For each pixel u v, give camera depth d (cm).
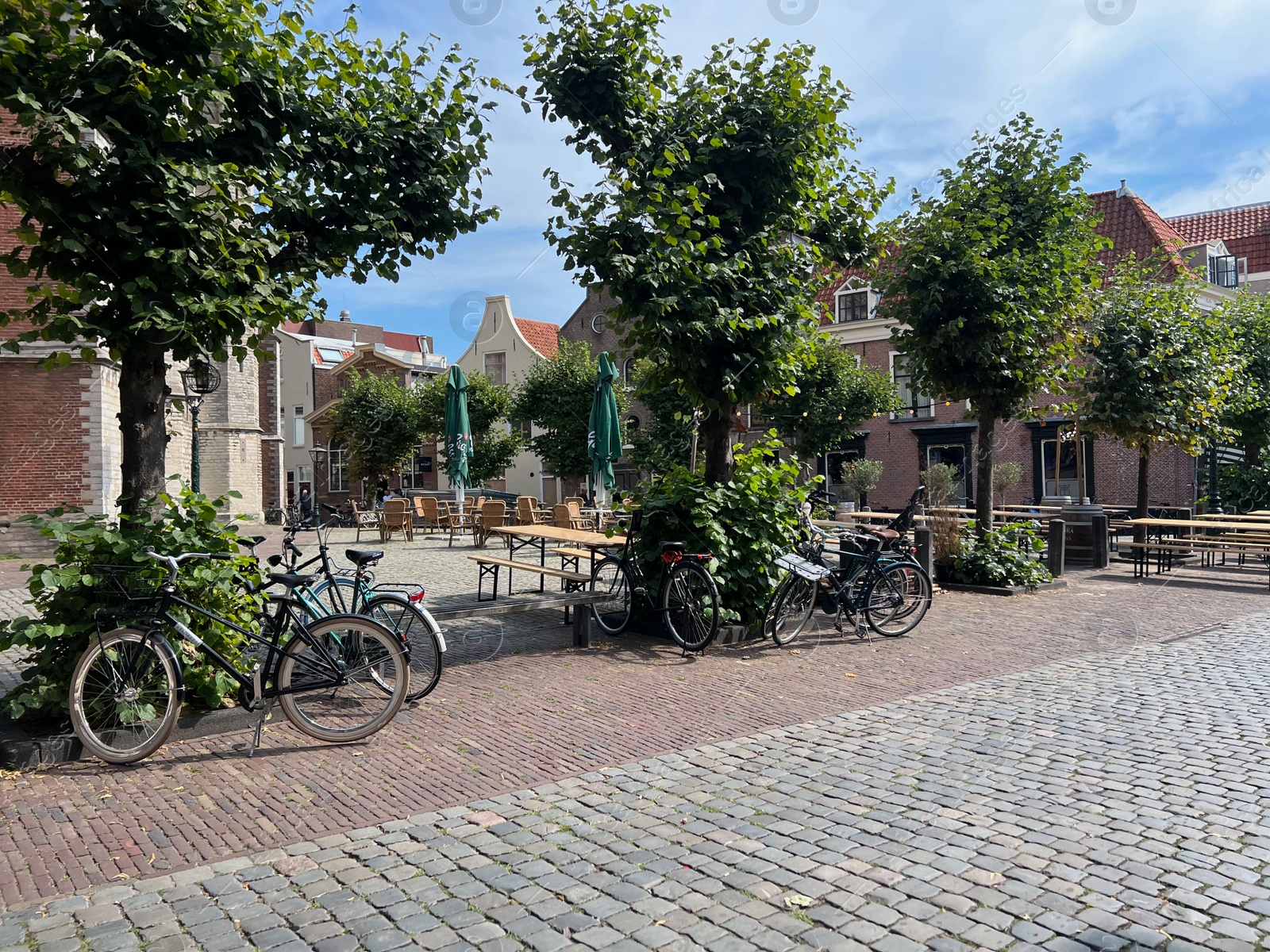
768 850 329
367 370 4081
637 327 738
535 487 3819
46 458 1600
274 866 317
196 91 466
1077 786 396
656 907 286
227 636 477
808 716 516
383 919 279
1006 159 1102
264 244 492
